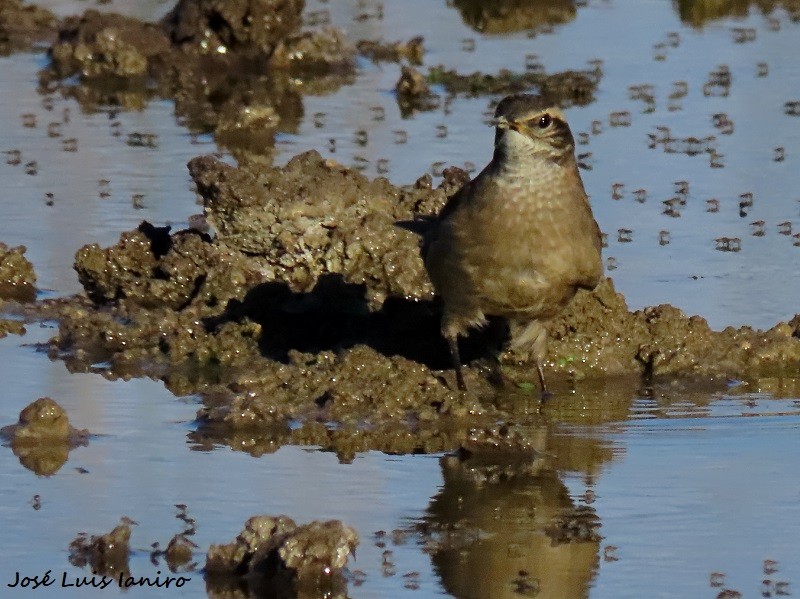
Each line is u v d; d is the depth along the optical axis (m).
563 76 22.20
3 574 9.64
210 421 12.27
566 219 12.36
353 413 12.46
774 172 18.11
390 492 10.92
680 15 26.64
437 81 22.41
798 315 14.07
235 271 14.66
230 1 23.66
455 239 12.55
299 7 24.06
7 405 12.50
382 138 19.52
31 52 24.62
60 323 14.43
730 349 13.73
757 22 26.03
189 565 9.79
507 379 13.48
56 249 15.96
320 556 9.61
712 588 9.43
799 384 13.32
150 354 13.83
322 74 23.48
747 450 11.70
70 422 12.18
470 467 11.42
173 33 24.22
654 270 15.30
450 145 19.11
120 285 15.01
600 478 11.16
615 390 13.27
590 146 19.12
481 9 27.20
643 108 20.84
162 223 16.53
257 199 14.75
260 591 9.49
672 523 10.37
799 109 20.66
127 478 11.09
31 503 10.64
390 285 14.47
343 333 14.29
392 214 14.96
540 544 10.07
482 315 12.91
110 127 20.44
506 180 12.32
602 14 26.83
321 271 14.73
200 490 10.90
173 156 19.02
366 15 26.67
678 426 12.29
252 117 20.12
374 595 9.40
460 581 9.55
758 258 15.60
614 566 9.74
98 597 9.37
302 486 11.00
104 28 23.61
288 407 12.40
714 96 21.41
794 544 10.03
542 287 12.49
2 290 15.27
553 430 12.23
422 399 12.70
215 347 13.80
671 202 17.02
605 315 13.81
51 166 18.55
